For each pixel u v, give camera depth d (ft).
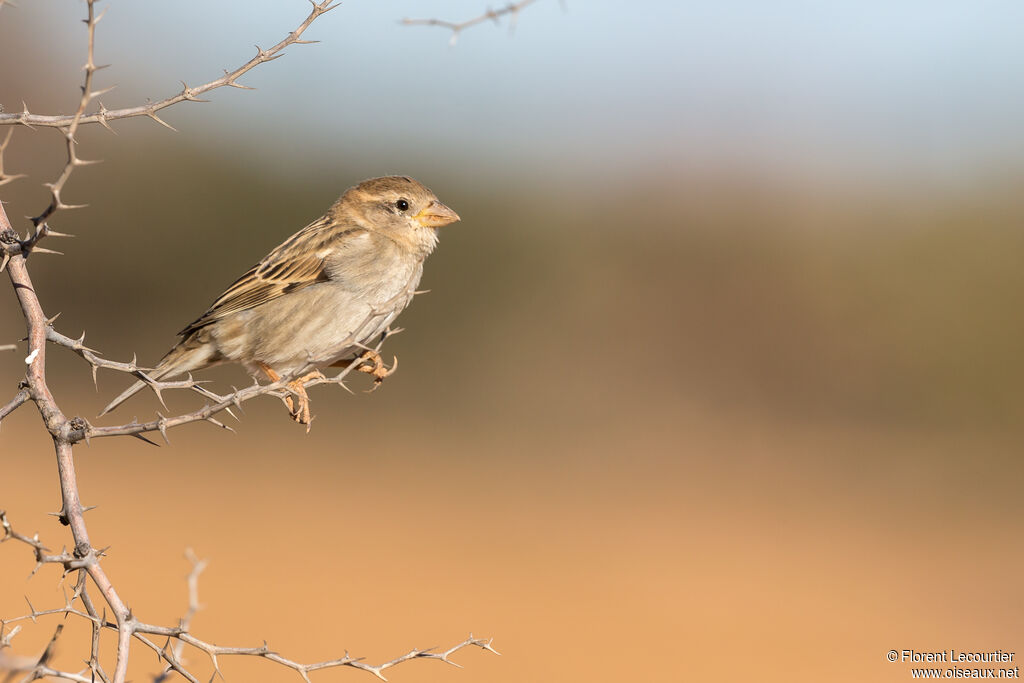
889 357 63.77
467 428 60.80
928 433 61.21
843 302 64.59
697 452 57.41
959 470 54.85
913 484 52.75
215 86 13.94
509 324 67.15
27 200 60.29
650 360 66.59
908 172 72.59
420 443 58.34
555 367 66.39
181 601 35.32
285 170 68.90
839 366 64.44
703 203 70.33
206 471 52.26
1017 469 54.85
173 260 66.49
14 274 13.69
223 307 21.40
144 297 66.18
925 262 65.00
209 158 67.00
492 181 70.74
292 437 58.65
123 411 57.98
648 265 68.39
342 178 69.82
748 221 68.33
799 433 60.80
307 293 21.89
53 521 43.01
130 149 64.34
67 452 12.98
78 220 63.52
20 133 58.54
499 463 55.42
